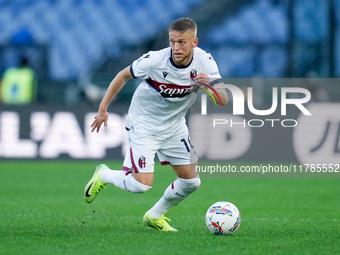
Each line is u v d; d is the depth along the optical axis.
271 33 78.06
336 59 76.50
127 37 79.19
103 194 35.88
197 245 18.20
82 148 53.47
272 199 33.81
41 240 19.03
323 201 33.00
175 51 19.67
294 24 76.62
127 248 17.61
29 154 53.78
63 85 67.38
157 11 80.81
